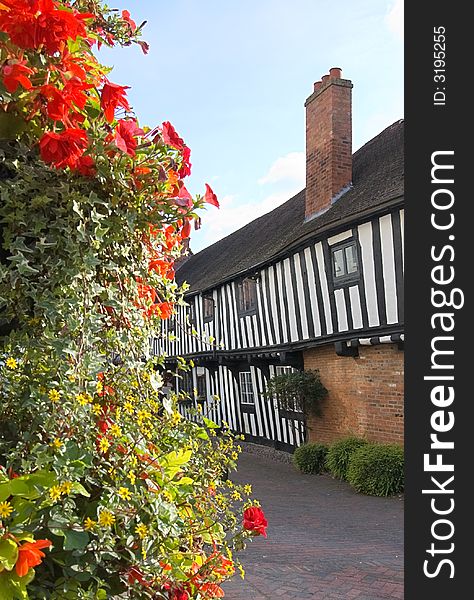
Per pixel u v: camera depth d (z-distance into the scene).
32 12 1.23
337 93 11.95
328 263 10.19
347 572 4.89
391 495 8.40
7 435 1.25
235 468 2.12
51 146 1.26
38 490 1.13
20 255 1.24
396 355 8.95
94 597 1.20
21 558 1.03
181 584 1.50
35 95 1.32
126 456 1.36
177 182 1.54
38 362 1.28
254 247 15.73
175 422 1.66
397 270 8.48
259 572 4.88
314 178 12.52
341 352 9.75
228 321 14.84
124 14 1.83
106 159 1.38
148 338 1.65
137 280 1.61
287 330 11.80
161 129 1.51
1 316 1.31
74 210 1.29
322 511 7.54
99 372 1.32
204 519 1.81
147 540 1.32
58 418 1.25
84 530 1.20
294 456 10.88
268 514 7.38
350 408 10.12
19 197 1.33
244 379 14.74
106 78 1.57
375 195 9.56
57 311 1.27
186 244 1.79
